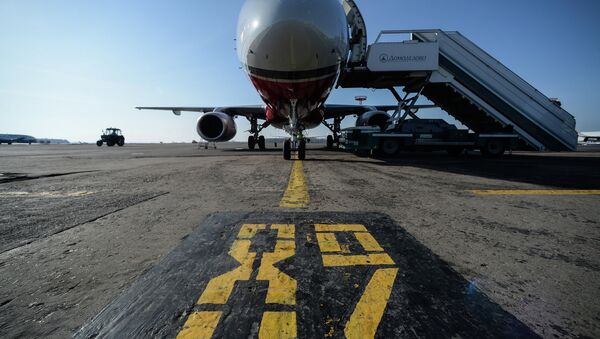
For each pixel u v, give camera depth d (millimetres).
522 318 1321
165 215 3178
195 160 11805
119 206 3641
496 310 1380
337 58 8445
